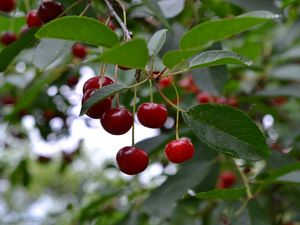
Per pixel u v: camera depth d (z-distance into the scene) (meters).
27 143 0.99
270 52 0.84
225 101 0.64
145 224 0.79
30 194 2.09
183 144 0.36
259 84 0.81
